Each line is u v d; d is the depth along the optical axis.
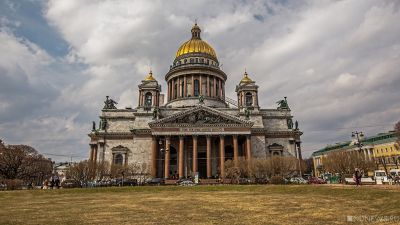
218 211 26.56
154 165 89.56
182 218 22.66
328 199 35.25
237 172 80.31
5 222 21.28
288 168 81.88
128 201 37.44
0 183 75.62
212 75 120.25
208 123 92.25
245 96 109.25
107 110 105.88
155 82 108.38
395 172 87.50
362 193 36.56
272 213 24.97
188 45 128.12
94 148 102.88
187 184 73.62
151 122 91.38
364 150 127.81
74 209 29.30
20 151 101.62
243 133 91.69
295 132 105.38
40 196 48.97
